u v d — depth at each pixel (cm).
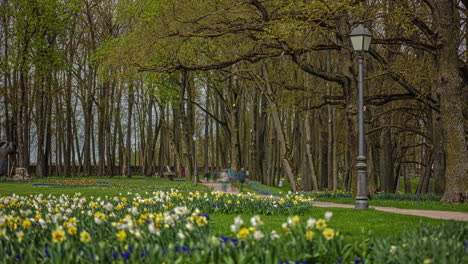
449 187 1788
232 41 2464
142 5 3594
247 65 3303
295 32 1928
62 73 5609
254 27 2034
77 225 862
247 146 5128
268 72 3356
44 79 4747
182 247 609
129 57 2156
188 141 4369
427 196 2252
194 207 1377
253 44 2447
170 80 4116
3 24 4419
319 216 1290
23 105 4384
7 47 4556
